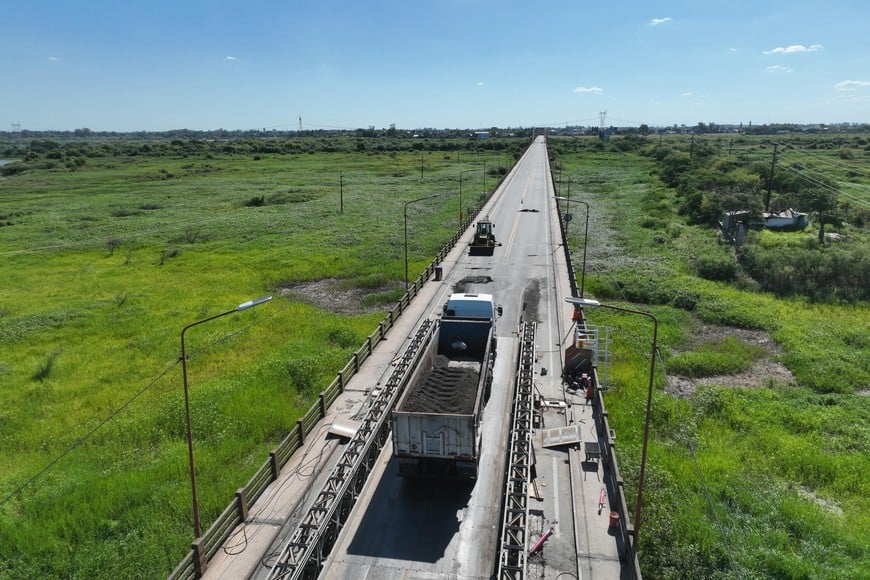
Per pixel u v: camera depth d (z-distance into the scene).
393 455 16.39
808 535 17.36
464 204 82.12
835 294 40.94
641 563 15.48
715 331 35.69
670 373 29.45
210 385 27.80
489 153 178.62
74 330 37.19
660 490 18.17
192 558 14.65
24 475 20.83
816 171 97.56
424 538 15.33
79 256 58.03
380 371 27.17
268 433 23.19
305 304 41.66
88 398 27.42
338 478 16.06
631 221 67.69
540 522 16.58
